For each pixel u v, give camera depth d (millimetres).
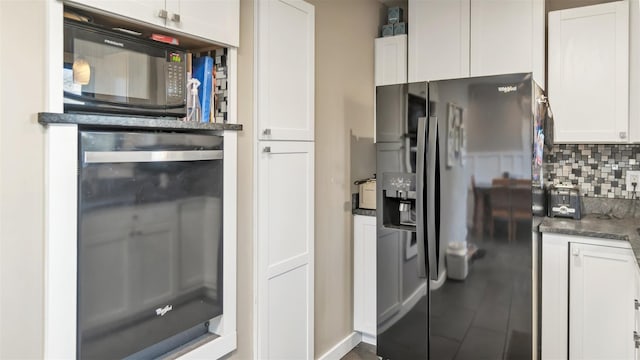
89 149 1321
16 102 1182
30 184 1213
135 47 1493
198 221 1704
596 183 2854
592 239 2299
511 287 2225
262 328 2002
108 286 1386
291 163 2174
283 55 2092
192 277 1684
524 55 2736
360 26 3057
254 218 1979
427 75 3062
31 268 1218
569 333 2389
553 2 2957
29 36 1204
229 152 1829
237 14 1830
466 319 2344
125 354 1441
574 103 2654
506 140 2195
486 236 2268
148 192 1506
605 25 2549
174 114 1645
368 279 2861
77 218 1300
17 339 1195
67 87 1290
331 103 2705
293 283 2201
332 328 2703
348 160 2887
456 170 2322
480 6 2869
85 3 1286
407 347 2531
